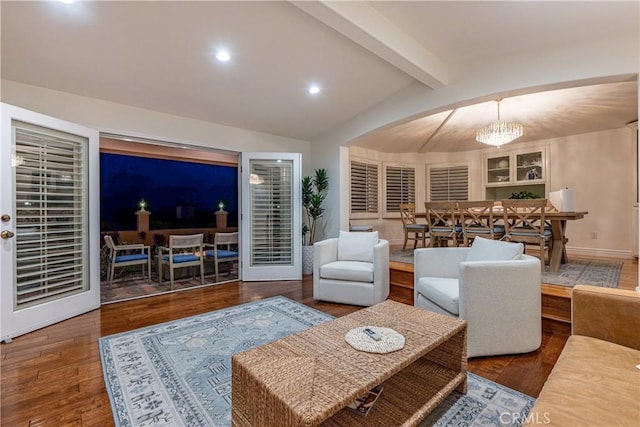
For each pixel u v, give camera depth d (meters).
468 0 2.22
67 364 2.07
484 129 4.38
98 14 2.27
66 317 2.92
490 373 1.95
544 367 2.02
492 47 2.81
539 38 2.61
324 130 4.89
